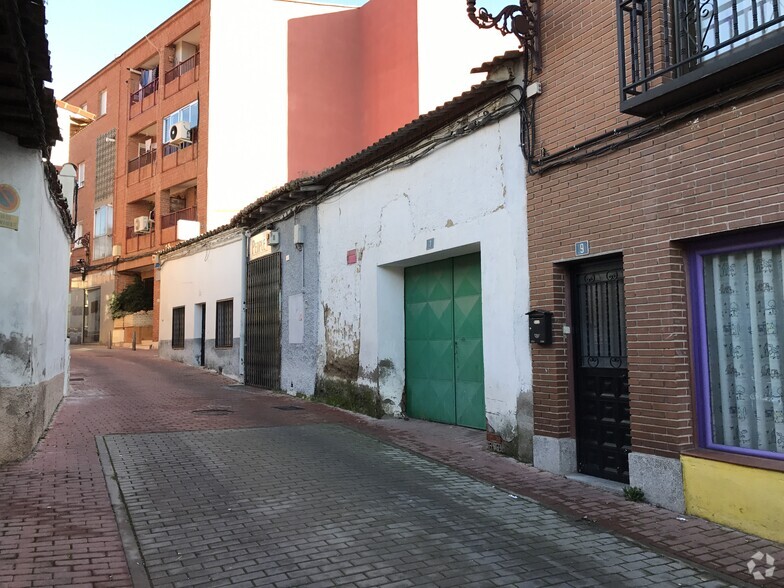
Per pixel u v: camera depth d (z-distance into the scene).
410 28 22.97
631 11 5.84
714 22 5.32
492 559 4.56
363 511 5.61
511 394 7.54
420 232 9.35
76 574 4.22
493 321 7.85
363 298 10.91
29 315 7.08
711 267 5.60
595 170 6.39
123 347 26.88
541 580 4.21
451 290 9.65
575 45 6.70
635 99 5.56
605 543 4.87
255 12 24.14
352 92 24.98
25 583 4.05
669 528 5.12
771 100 4.86
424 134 9.26
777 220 4.79
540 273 7.07
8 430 6.95
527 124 7.30
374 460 7.52
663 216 5.67
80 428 8.94
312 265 12.75
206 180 23.11
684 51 5.70
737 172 5.08
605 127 6.30
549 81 7.03
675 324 5.59
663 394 5.64
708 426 5.54
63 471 6.68
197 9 24.44
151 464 7.10
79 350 24.98
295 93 24.25
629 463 5.97
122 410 10.72
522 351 7.37
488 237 7.95
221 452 7.75
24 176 7.03
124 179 28.17
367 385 10.72
